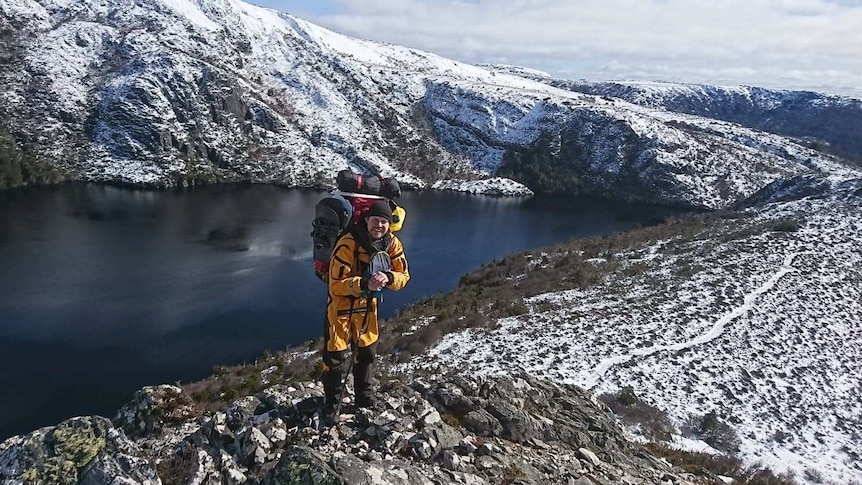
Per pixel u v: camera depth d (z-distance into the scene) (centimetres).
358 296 505
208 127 10531
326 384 539
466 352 2667
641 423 1906
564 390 1018
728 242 4872
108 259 4959
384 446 534
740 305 3381
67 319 3662
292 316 3909
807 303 3469
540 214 9131
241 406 589
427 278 5150
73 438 482
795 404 2352
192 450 531
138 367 3127
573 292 3725
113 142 9556
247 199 8388
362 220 476
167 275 4628
